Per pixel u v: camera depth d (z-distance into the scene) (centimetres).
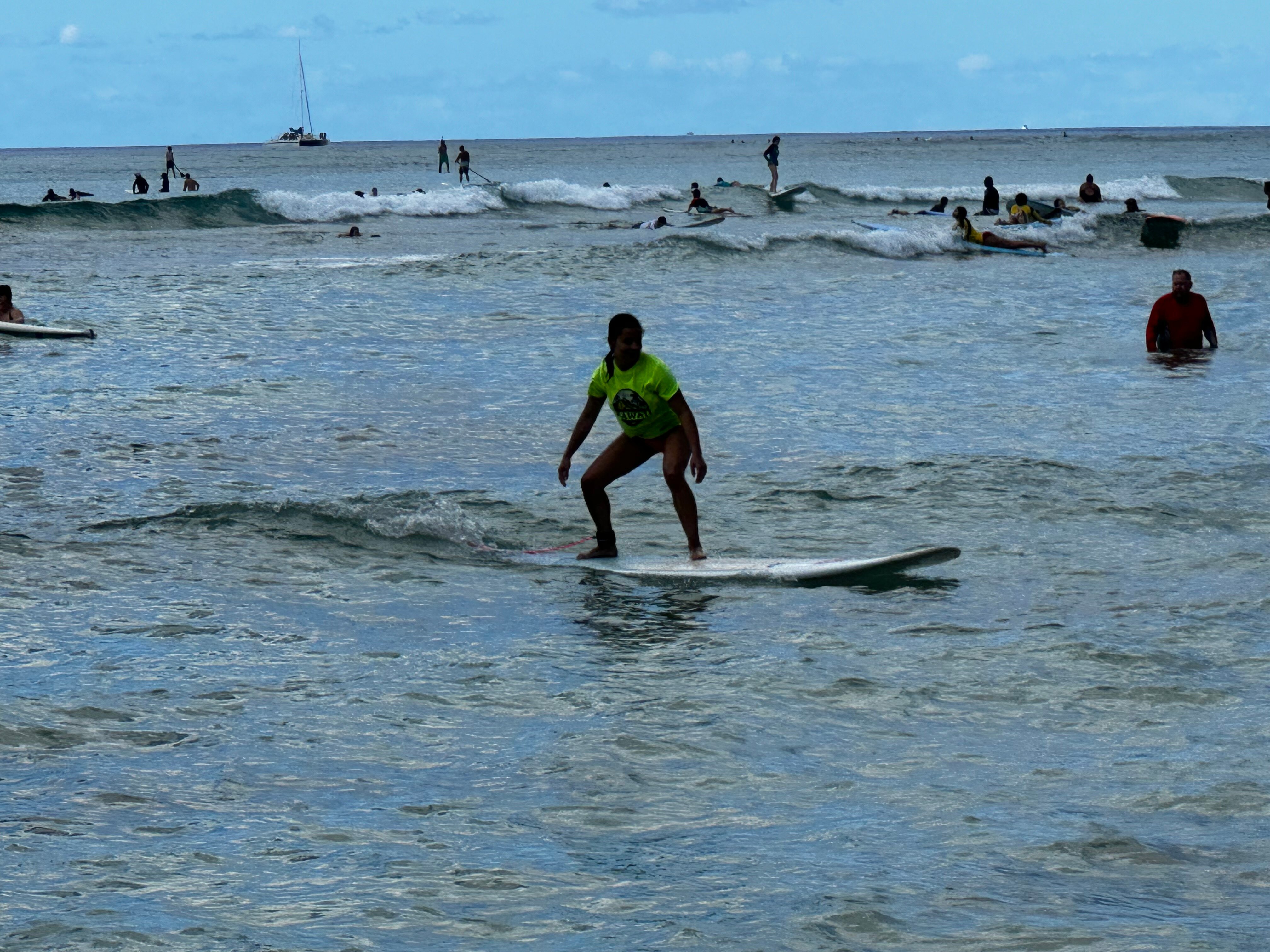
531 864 745
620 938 650
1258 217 6700
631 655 1200
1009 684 1111
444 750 951
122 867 732
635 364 1508
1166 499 1825
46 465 1994
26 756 919
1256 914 677
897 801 854
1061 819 820
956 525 1711
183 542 1587
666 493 1894
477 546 1622
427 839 783
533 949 639
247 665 1155
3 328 3338
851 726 1011
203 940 639
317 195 9206
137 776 885
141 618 1291
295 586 1425
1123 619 1304
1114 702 1065
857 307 4078
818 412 2466
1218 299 4262
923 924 666
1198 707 1051
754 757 940
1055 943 641
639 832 799
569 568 1527
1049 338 3409
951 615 1332
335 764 919
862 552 1591
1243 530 1672
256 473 1975
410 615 1332
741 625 1303
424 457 2116
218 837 780
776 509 1800
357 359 3089
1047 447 2159
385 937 649
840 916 673
